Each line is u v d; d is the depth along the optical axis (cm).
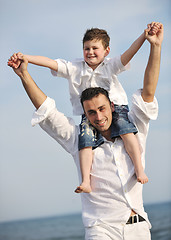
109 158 299
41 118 295
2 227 5847
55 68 349
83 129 311
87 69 350
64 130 308
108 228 286
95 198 297
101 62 352
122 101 343
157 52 288
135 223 288
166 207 5894
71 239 3925
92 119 299
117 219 286
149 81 293
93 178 300
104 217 289
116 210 289
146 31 289
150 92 297
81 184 294
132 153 300
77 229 4662
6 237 4984
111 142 307
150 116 302
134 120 312
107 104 298
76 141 314
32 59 335
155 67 290
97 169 300
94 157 304
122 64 342
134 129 306
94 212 296
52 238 4131
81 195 308
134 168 297
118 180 292
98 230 286
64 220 5984
